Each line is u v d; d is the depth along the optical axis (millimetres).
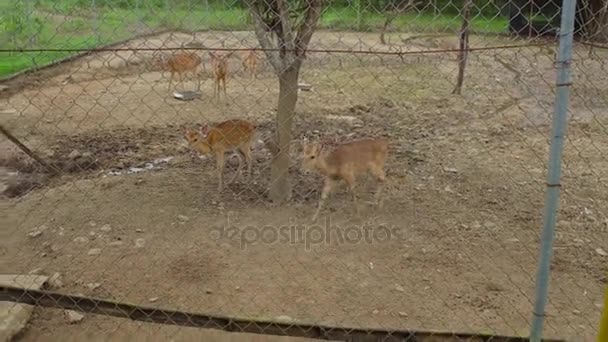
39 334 3516
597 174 6383
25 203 5590
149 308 3201
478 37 9734
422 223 5117
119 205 5480
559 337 3320
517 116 8836
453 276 4238
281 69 5012
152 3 11664
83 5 12125
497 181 6125
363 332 3041
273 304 3873
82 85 11062
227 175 6309
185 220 5152
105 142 7699
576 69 9438
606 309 2279
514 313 3768
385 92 10438
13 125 8414
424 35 9836
